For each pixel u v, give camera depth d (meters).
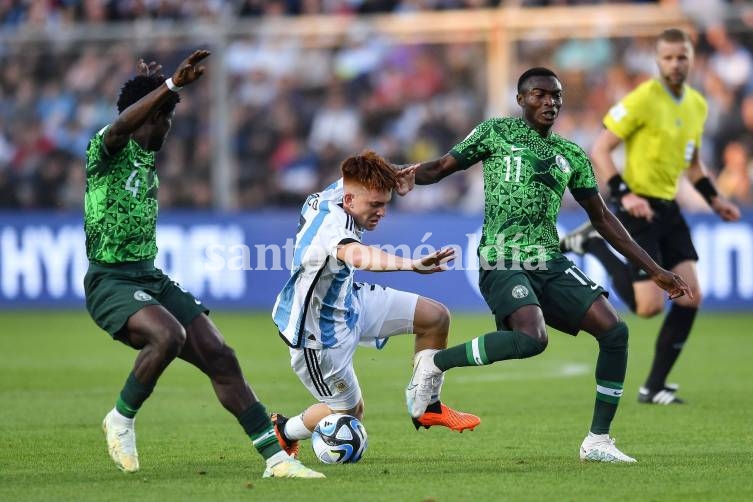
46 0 74.06
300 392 36.44
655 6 64.81
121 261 22.00
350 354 23.55
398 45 69.06
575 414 31.28
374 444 26.34
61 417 31.03
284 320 23.08
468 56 68.31
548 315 24.33
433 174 24.80
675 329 33.34
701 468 22.47
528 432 28.11
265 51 69.38
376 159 22.11
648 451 24.94
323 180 68.19
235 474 22.20
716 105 64.06
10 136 70.50
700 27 62.72
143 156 22.03
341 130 68.62
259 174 68.44
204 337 21.72
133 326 21.27
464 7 69.88
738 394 35.00
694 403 33.19
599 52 66.69
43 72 70.56
